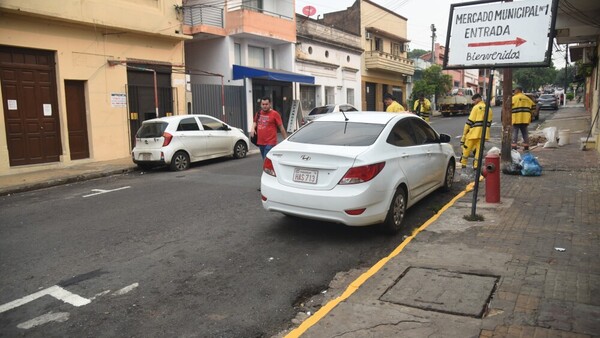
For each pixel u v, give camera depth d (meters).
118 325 3.96
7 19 12.18
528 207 6.93
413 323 3.62
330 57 28.41
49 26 13.15
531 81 82.00
